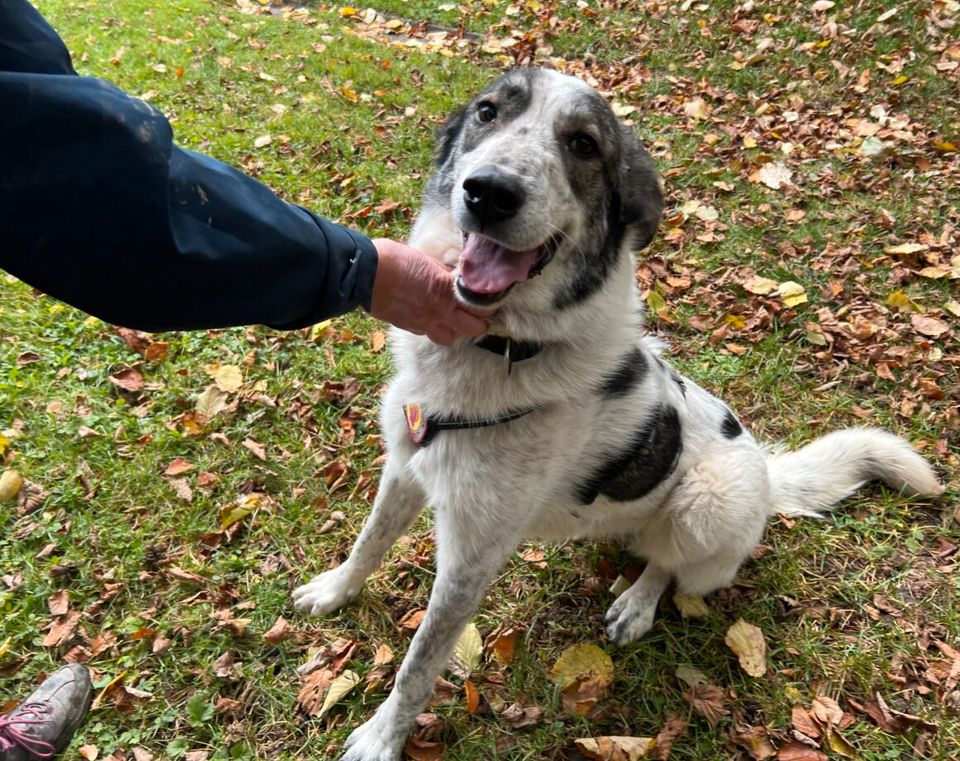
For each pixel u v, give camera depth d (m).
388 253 1.81
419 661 2.35
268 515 3.19
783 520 3.29
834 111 5.91
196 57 6.99
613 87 6.59
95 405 3.58
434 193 2.40
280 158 5.49
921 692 2.67
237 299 1.45
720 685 2.75
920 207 4.84
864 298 4.29
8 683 2.62
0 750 2.23
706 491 2.70
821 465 3.27
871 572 3.07
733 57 6.81
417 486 2.60
